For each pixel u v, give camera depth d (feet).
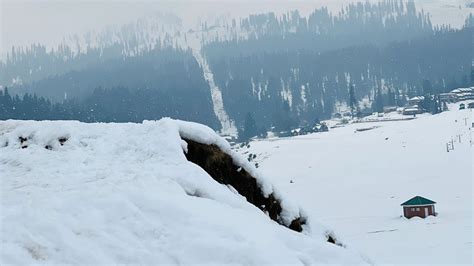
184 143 41.73
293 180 272.72
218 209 31.19
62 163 41.34
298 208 43.34
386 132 380.58
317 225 43.09
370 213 182.09
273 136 563.89
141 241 26.84
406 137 341.41
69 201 28.89
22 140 47.83
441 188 213.25
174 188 32.76
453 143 297.74
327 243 32.96
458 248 114.32
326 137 412.16
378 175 254.68
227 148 43.98
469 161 253.44
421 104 565.53
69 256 24.40
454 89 632.38
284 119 634.02
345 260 31.01
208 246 26.55
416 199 168.25
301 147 370.53
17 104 360.07
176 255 26.11
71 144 45.27
